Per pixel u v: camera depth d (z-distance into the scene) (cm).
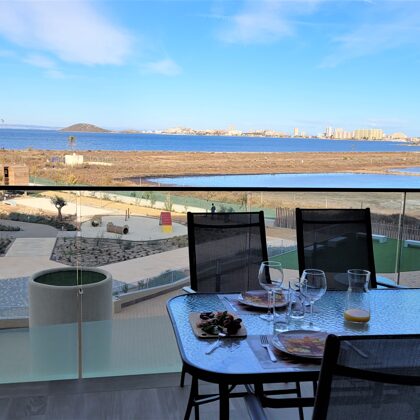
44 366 253
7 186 265
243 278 233
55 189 273
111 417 215
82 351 258
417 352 89
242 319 160
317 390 94
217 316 153
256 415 118
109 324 267
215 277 229
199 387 243
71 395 234
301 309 168
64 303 259
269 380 119
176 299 185
